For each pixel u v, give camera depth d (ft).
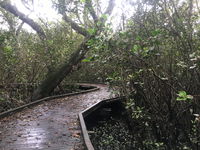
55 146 14.61
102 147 22.50
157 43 12.15
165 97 15.48
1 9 36.94
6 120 20.94
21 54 34.42
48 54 38.01
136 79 16.58
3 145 14.58
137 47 11.66
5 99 29.35
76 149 14.16
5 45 30.66
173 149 16.43
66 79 49.01
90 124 29.09
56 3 25.09
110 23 12.23
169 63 14.69
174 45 14.33
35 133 17.28
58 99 35.17
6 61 29.66
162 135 17.40
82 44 39.11
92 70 60.75
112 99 34.94
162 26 13.64
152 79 15.99
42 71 41.19
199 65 11.62
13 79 33.01
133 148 22.27
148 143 18.37
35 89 39.22
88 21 20.83
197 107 13.42
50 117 22.77
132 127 24.56
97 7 17.92
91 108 27.68
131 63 14.30
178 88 14.24
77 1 20.53
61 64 40.96
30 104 28.04
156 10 14.52
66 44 42.37
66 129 18.56
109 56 13.15
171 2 13.74
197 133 14.15
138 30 14.75
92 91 47.11
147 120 18.89
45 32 41.88
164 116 16.48
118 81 18.58
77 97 38.01
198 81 13.10
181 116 15.72
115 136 25.53
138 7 15.38
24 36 40.73
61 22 44.88
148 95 17.06
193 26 13.65
